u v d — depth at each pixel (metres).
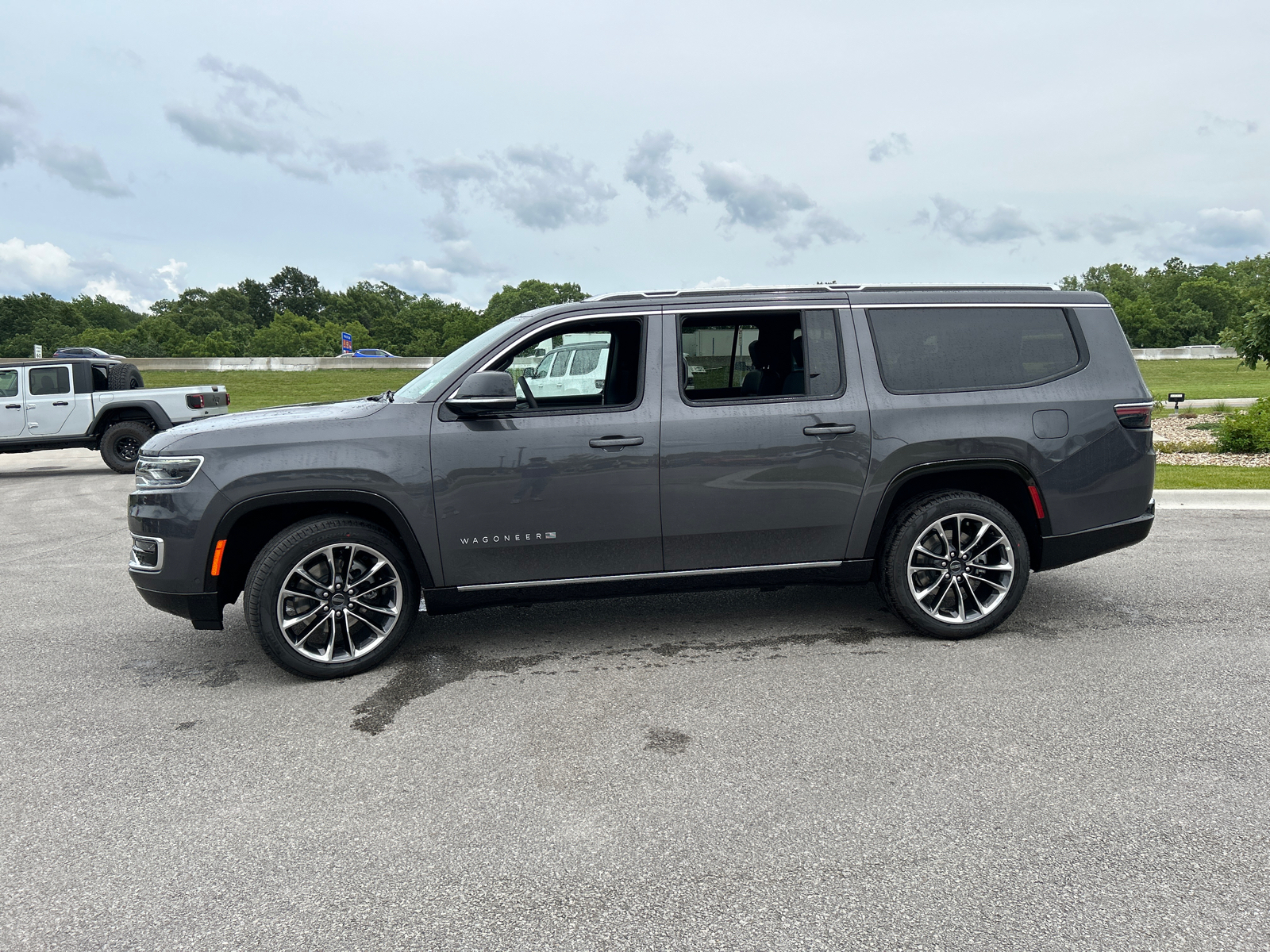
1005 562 4.48
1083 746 3.20
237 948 2.16
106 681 4.19
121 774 3.17
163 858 2.59
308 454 3.97
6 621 5.30
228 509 3.94
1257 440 13.16
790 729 3.41
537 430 4.09
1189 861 2.44
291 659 4.04
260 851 2.61
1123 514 4.60
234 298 169.88
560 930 2.20
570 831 2.69
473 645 4.61
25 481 13.76
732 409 4.23
